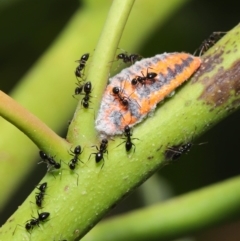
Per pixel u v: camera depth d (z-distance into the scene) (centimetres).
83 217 13
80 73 15
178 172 22
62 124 17
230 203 15
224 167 23
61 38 17
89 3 18
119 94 13
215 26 23
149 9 18
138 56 17
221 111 13
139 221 16
